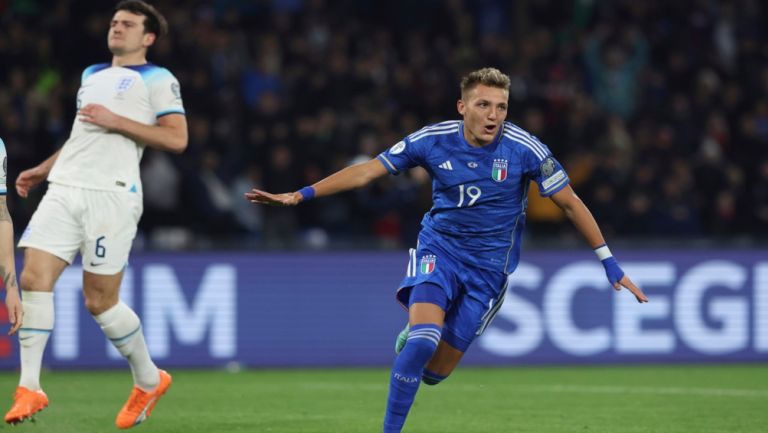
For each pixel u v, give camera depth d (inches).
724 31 2389.3
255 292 1595.7
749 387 1349.7
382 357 1621.6
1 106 1822.1
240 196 1849.2
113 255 911.7
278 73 2064.5
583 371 1546.5
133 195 921.5
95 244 906.7
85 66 1979.6
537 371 1547.7
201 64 1971.0
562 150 2014.0
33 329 888.3
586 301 1632.6
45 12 2100.1
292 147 1866.4
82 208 904.3
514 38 2310.5
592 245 861.2
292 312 1604.3
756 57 2282.2
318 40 2174.0
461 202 852.0
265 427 1008.9
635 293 846.5
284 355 1598.2
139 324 933.2
